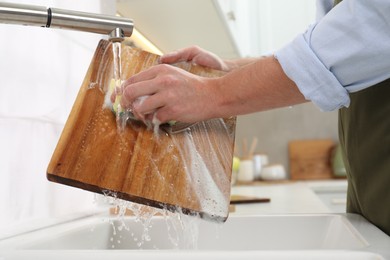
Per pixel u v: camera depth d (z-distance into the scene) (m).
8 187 0.67
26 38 0.71
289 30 2.43
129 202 0.65
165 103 0.60
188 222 0.68
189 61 0.85
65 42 0.83
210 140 0.68
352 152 0.71
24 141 0.71
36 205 0.74
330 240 0.75
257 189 2.21
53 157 0.58
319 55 0.52
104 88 0.66
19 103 0.69
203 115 0.60
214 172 0.65
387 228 0.63
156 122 0.64
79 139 0.60
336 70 0.52
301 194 1.79
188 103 0.60
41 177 0.76
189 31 1.48
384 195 0.63
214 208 0.62
